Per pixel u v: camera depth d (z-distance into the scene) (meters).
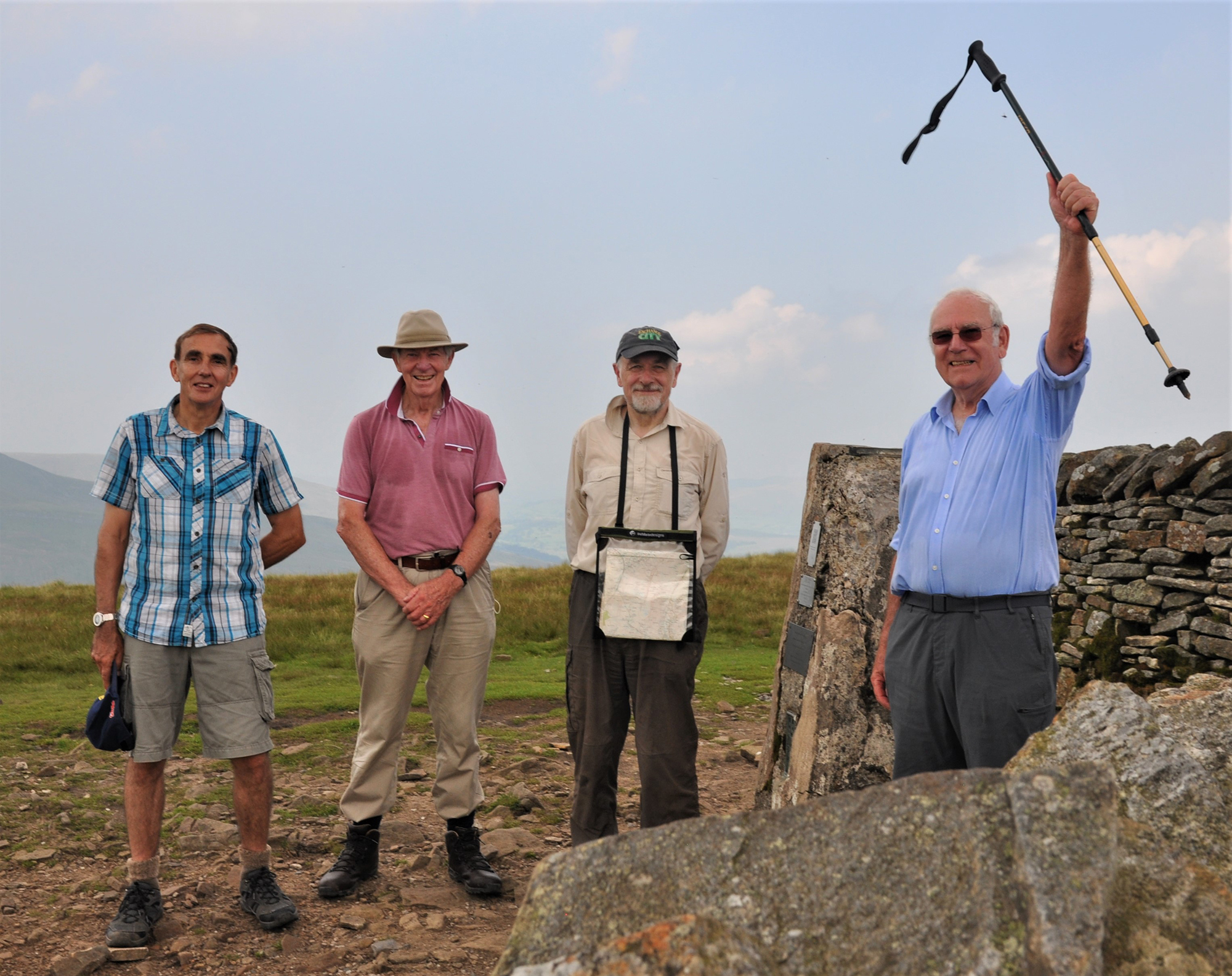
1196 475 6.52
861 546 5.05
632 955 1.90
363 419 4.59
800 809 2.21
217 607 4.01
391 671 4.49
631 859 2.19
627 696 4.47
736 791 6.41
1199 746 2.56
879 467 5.23
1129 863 2.19
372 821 4.52
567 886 2.16
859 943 1.96
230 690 4.04
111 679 3.93
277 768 6.57
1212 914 2.09
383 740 4.51
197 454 4.05
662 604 4.21
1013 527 3.32
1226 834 2.31
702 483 4.51
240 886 4.35
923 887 2.00
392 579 4.41
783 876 2.10
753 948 1.94
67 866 4.72
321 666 11.93
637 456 4.43
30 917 4.07
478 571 4.67
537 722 8.45
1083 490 7.62
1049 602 3.38
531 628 14.70
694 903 2.08
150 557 3.98
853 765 4.81
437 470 4.57
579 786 4.45
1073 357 3.35
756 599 17.27
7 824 5.29
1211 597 6.23
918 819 2.10
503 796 6.02
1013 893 1.93
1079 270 3.21
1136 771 2.44
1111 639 6.97
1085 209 3.19
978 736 3.28
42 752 6.91
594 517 4.46
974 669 3.30
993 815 2.05
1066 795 2.03
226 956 3.72
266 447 4.25
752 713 9.08
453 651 4.56
